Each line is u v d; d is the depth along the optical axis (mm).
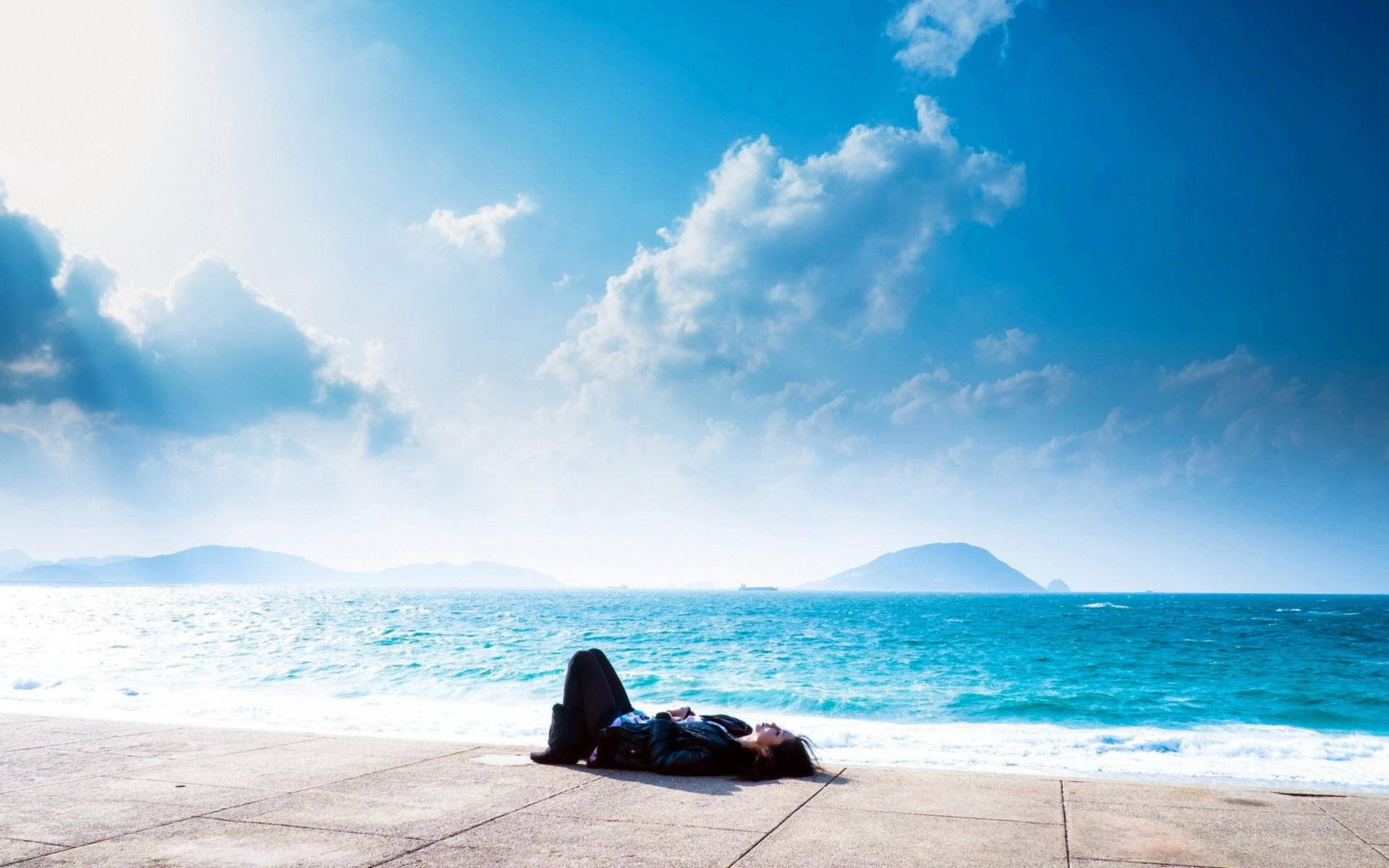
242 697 13797
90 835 4156
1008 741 10844
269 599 142375
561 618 68875
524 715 11078
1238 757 10086
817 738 10273
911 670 27953
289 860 3787
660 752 6008
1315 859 4066
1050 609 118312
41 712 9562
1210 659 33250
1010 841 4340
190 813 4641
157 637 39000
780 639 44281
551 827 4480
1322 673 27844
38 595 178750
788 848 4137
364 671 23625
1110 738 11617
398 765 6203
